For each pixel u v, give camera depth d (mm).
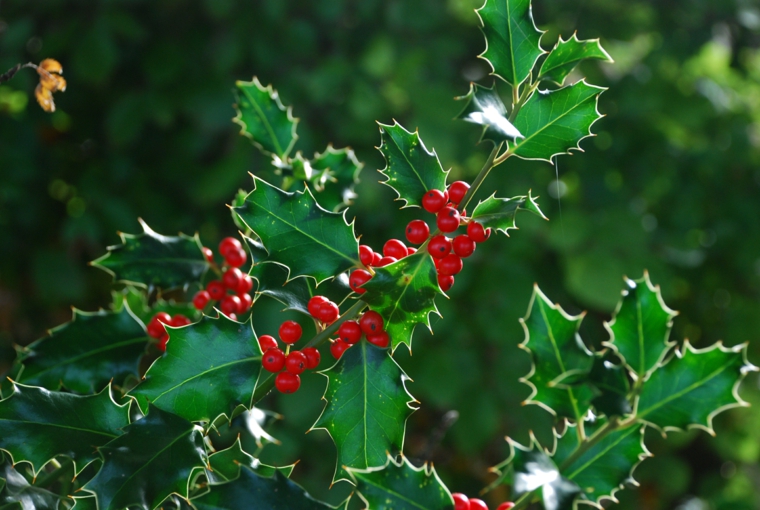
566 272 2158
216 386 815
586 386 882
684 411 862
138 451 792
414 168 814
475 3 2115
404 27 2094
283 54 2049
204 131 2076
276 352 815
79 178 2082
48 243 2168
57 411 813
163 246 924
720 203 2467
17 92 2002
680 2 2236
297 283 840
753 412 2371
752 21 2256
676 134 2416
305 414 1843
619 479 866
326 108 2033
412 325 813
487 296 2035
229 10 1958
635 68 2307
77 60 1909
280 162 932
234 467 847
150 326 901
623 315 877
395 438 812
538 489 834
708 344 2529
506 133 793
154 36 2068
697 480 2629
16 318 2184
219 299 912
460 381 1945
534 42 816
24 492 830
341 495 1904
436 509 800
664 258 2309
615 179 2371
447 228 799
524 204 803
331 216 821
